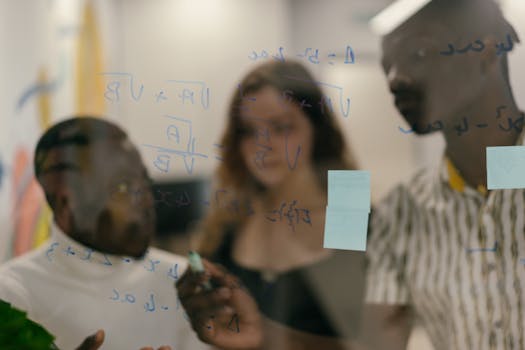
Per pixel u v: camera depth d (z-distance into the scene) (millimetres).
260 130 878
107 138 910
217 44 884
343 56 854
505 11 810
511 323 826
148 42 901
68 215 920
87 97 917
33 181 933
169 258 908
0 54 944
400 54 840
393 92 844
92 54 915
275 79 870
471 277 842
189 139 893
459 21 822
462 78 827
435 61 832
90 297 914
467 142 834
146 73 901
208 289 903
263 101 874
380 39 845
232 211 896
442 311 857
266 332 899
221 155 888
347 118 857
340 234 875
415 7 835
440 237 853
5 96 944
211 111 888
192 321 905
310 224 883
